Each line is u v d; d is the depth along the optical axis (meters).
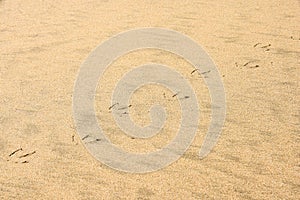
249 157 3.00
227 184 2.75
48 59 4.88
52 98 3.95
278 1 6.78
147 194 2.69
